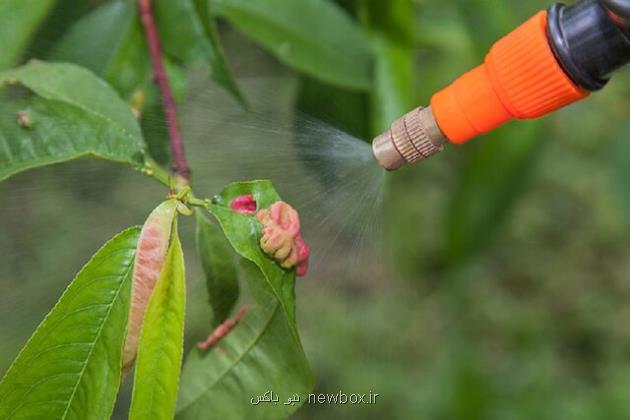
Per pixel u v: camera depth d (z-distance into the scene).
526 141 0.89
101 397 0.51
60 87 0.55
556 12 0.52
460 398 1.18
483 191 0.91
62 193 0.62
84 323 0.51
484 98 0.53
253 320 0.55
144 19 0.61
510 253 1.81
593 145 1.60
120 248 0.51
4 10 0.59
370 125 0.69
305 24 0.67
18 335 0.61
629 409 1.52
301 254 0.52
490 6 0.72
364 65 0.68
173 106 0.60
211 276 0.55
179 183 0.55
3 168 0.54
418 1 0.78
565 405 1.53
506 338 1.67
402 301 1.58
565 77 0.52
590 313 1.73
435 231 1.60
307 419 1.37
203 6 0.62
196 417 0.55
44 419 0.51
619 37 0.51
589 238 1.77
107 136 0.54
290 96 0.71
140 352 0.50
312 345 1.40
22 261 0.62
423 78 0.98
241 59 0.72
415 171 1.61
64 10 0.63
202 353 0.55
